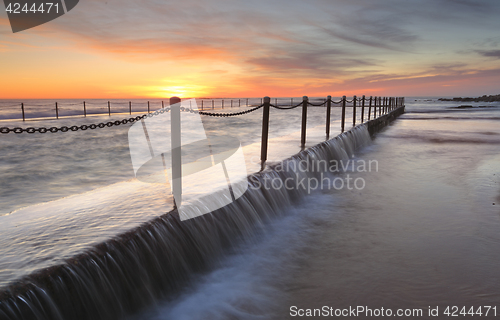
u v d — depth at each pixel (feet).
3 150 35.94
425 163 30.07
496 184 22.15
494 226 15.21
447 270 11.46
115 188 14.42
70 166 27.71
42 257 8.04
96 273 8.29
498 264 11.80
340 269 11.83
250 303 9.91
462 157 32.53
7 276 7.17
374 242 13.97
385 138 48.39
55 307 7.28
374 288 10.55
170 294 10.21
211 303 9.90
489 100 305.32
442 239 14.02
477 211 17.22
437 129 60.18
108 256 8.73
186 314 9.36
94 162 29.53
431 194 20.57
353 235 14.79
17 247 8.58
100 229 9.78
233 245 13.30
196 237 11.73
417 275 11.21
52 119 86.28
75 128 11.57
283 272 11.72
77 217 10.77
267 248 13.69
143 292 9.41
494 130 57.72
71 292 7.64
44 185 21.48
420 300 9.82
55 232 9.57
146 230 10.04
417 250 13.08
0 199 18.25
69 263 7.85
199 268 11.52
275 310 9.57
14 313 6.52
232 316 9.30
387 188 22.29
